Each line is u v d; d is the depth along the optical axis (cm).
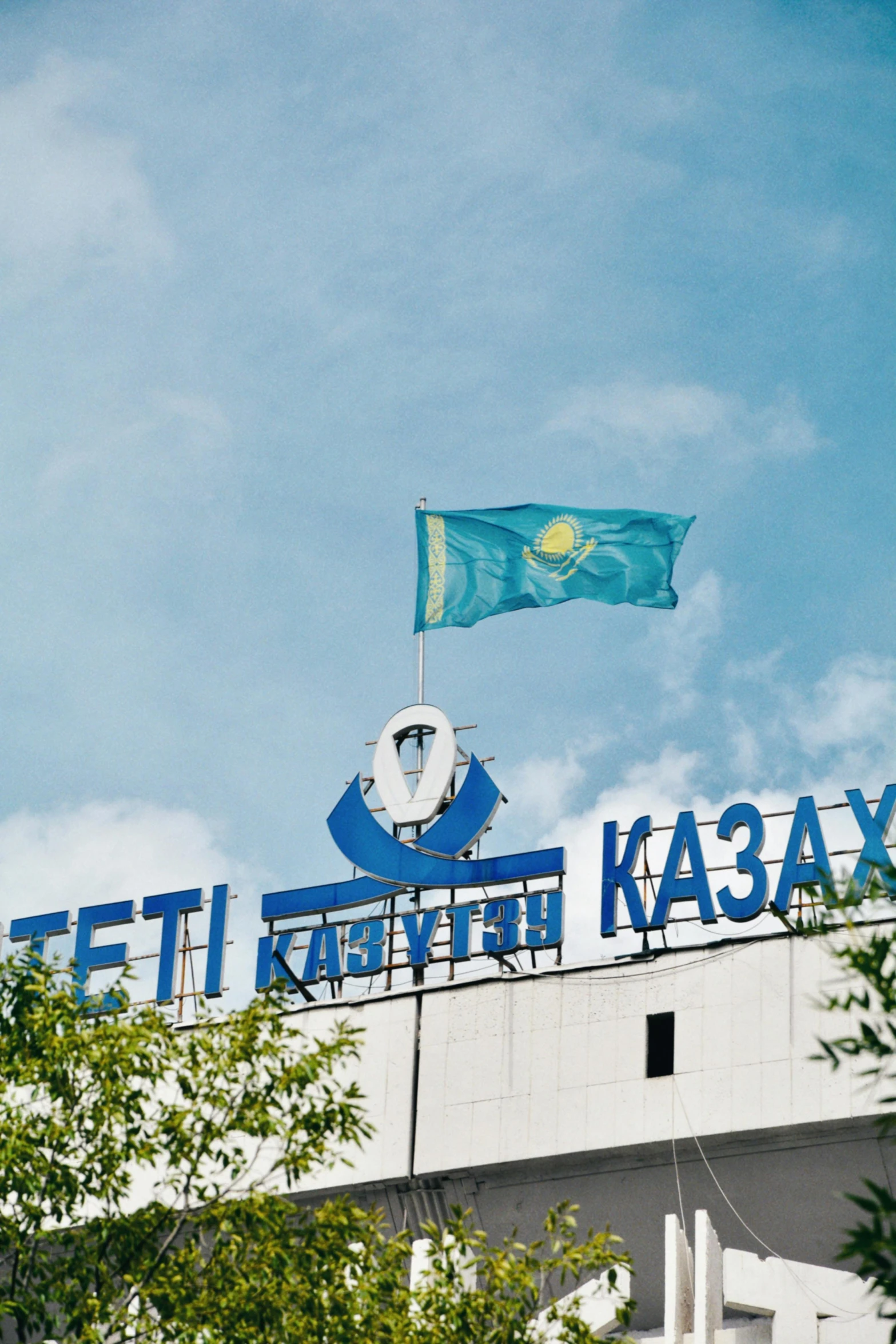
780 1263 4362
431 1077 5306
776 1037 5031
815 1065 4962
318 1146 3259
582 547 6050
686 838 5403
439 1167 5175
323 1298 3139
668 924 5322
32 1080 3219
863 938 2520
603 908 5384
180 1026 5594
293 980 5650
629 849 5450
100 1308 3025
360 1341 3097
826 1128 4903
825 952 5016
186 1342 2981
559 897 5462
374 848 5744
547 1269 3366
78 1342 2981
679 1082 5075
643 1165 5069
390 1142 5244
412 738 5975
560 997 5297
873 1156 4878
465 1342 3228
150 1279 3078
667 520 6009
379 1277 3206
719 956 5188
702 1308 4231
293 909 5753
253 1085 3278
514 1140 5153
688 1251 4409
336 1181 5234
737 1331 4325
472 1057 5303
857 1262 4856
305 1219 3278
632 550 6009
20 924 5984
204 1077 3275
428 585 6141
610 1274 3362
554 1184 5122
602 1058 5178
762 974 5119
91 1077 3294
